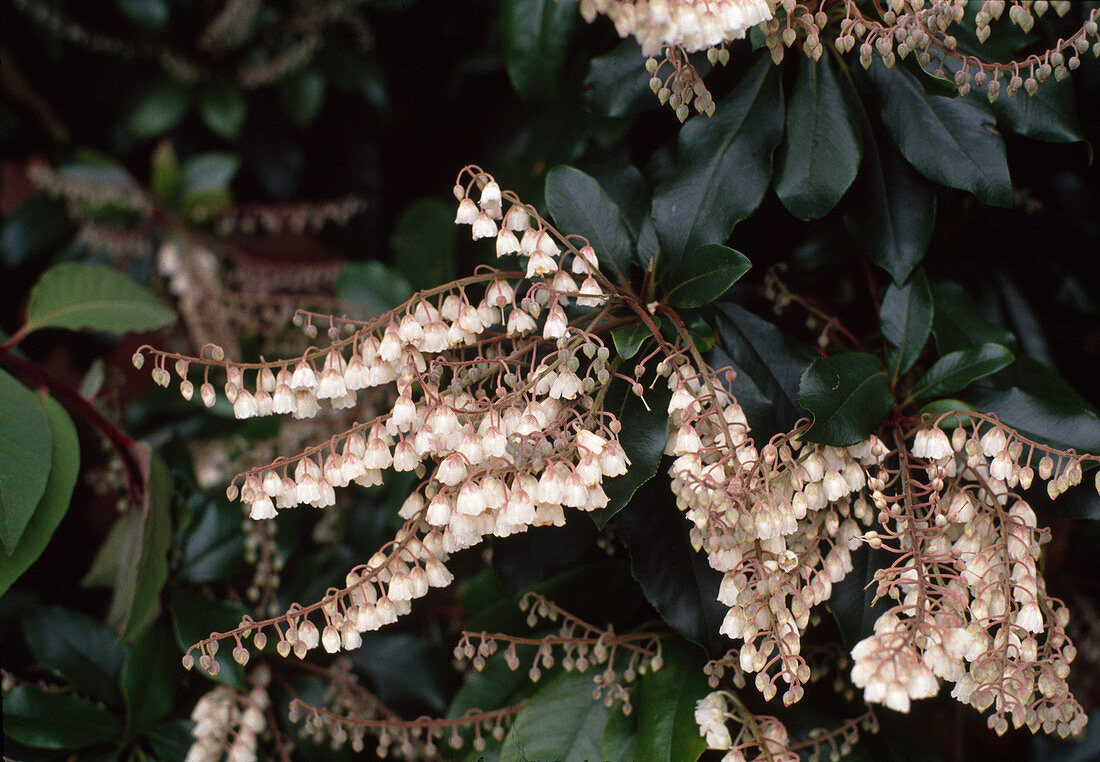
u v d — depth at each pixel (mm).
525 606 852
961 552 785
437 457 798
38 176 1114
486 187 792
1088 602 950
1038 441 819
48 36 1151
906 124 835
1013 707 770
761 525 768
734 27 768
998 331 857
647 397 807
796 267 878
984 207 899
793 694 772
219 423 998
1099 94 888
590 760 842
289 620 789
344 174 1220
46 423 848
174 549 916
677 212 829
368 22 1145
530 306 795
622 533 832
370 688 919
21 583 998
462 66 985
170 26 1178
